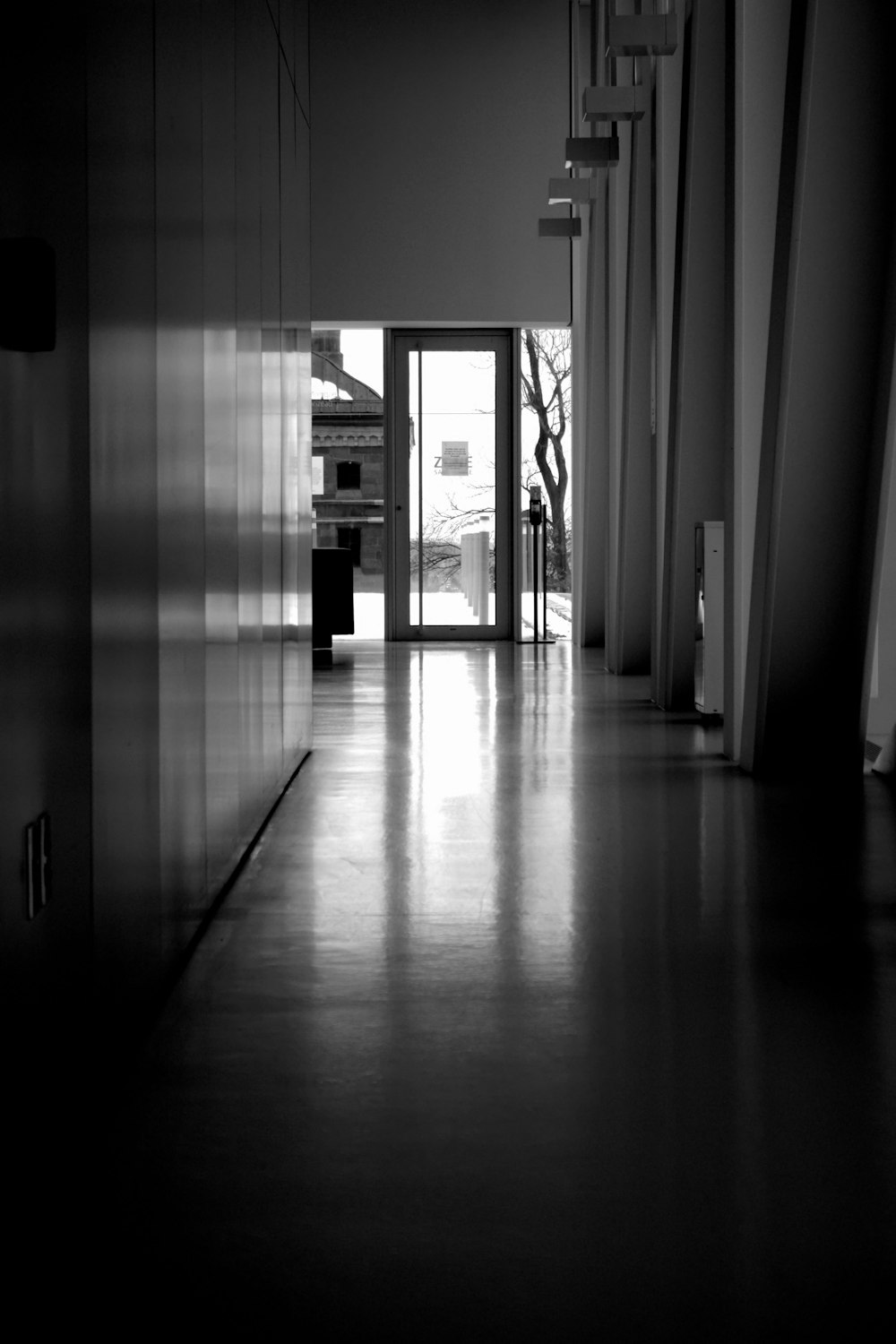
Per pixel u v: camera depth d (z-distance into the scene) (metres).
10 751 2.24
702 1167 2.39
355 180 15.38
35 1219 2.21
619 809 5.73
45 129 2.39
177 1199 2.27
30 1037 2.36
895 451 6.28
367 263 15.41
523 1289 1.98
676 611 9.14
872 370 6.02
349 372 16.22
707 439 8.87
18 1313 1.92
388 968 3.59
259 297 5.32
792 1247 2.10
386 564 16.27
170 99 3.46
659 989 3.39
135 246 3.06
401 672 12.09
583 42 14.98
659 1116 2.61
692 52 8.29
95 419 2.73
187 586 3.70
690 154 8.42
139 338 3.10
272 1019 3.20
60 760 2.52
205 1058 2.94
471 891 4.41
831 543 6.27
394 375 16.03
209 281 4.05
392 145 15.34
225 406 4.39
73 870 2.61
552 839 5.18
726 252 6.92
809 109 5.70
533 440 16.30
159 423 3.32
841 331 5.97
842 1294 1.97
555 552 16.66
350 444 16.36
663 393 9.45
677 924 3.99
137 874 3.13
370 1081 2.80
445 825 5.45
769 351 6.22
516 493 16.09
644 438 11.19
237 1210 2.23
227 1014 3.23
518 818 5.58
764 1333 1.87
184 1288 1.99
